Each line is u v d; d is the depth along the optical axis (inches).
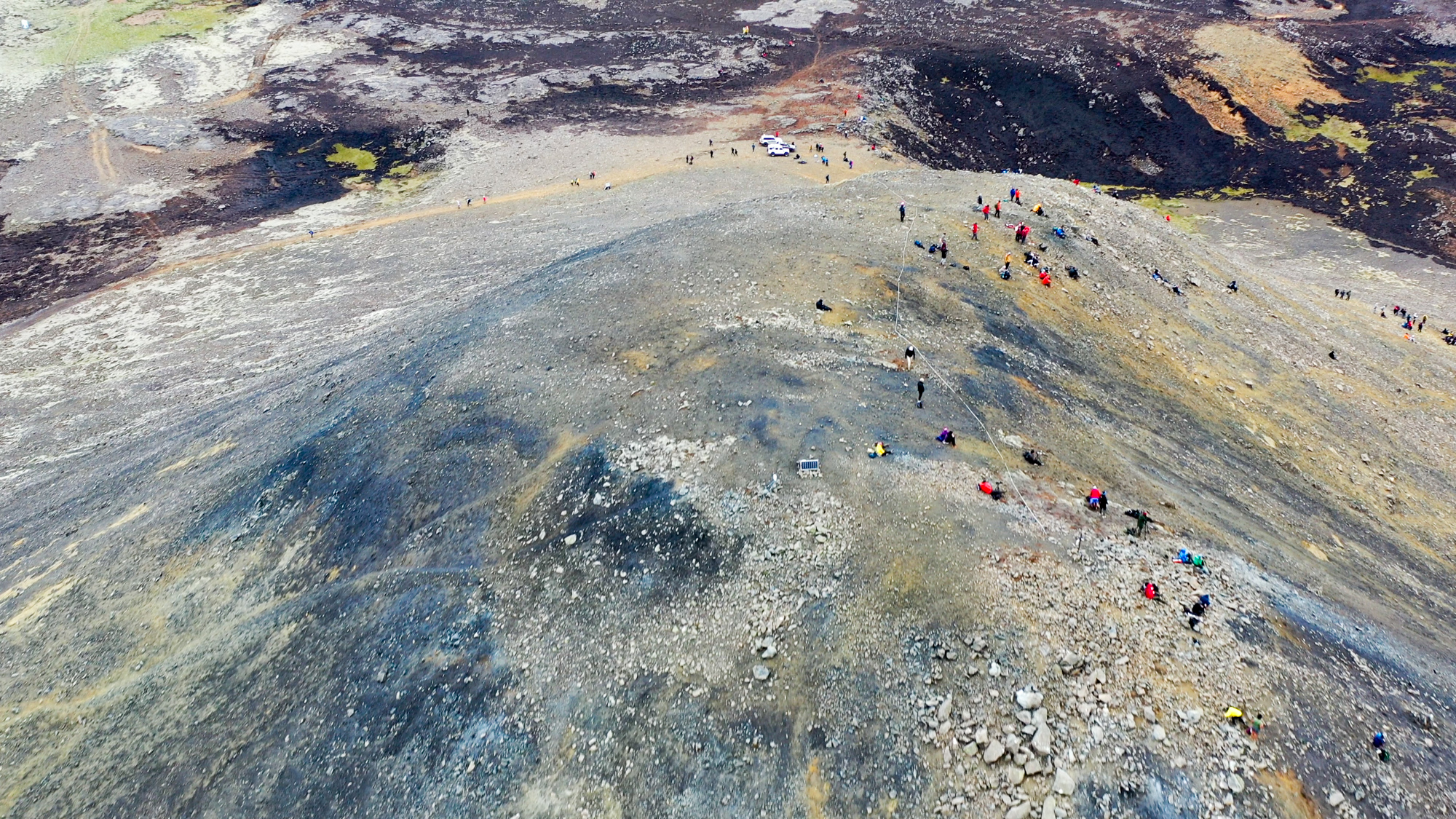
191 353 1962.4
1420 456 1312.7
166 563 1047.6
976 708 646.5
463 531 914.1
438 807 667.4
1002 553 765.3
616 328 1218.6
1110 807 577.3
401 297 2138.3
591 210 2763.3
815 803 613.9
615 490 895.7
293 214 3021.7
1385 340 1785.2
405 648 803.4
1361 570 950.4
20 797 794.8
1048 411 1054.4
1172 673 663.8
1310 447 1259.2
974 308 1304.1
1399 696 693.3
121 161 3378.4
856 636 710.5
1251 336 1579.7
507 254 2368.4
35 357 2046.0
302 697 794.8
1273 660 687.7
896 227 1584.6
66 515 1263.5
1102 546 784.9
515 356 1205.7
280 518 1056.2
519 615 796.0
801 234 1530.5
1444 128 3440.0
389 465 1053.8
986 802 592.7
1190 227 3127.5
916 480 853.2
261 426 1323.8
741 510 837.8
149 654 917.8
